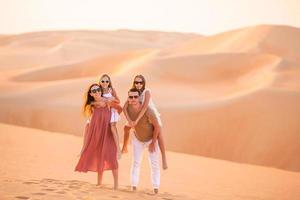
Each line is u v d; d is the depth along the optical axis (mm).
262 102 40438
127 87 49969
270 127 37312
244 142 36750
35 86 53125
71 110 44719
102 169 8727
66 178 10625
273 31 86562
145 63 58219
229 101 41375
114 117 8859
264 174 16125
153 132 9039
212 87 52469
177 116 40531
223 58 59000
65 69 69188
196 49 89688
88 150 8836
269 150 35500
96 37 182625
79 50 151500
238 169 16875
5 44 181000
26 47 167625
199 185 11844
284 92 42094
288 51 80000
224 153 36781
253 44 83375
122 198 7652
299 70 54656
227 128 38375
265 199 10641
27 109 45906
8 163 12094
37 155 14938
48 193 7383
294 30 87875
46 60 132750
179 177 13180
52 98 48188
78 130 42500
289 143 35656
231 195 10562
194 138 38531
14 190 7430
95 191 8062
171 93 47469
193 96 46625
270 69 54344
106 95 8891
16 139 19844
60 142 20422
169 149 38094
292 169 33594
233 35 91500
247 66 57156
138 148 9141
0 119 45312
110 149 8797
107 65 69812
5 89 52438
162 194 9117
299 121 37562
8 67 117812
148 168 15172
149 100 8945
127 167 14641
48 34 193875
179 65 57781
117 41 179125
